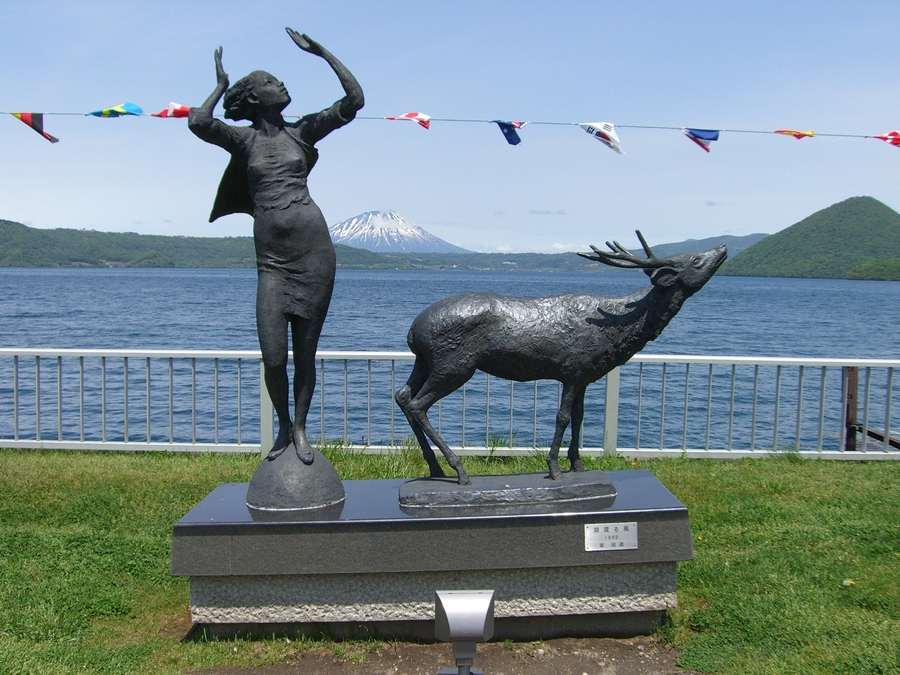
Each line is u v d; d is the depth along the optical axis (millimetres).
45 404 12797
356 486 4547
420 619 3930
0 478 6398
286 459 4180
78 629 4066
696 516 5672
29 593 4355
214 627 3967
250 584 3900
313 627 3979
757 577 4582
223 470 6652
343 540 3828
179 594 4523
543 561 3885
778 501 6020
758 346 23312
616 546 3918
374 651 3902
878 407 13328
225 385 14586
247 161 4152
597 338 4254
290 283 4145
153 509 5789
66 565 4734
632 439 10820
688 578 4625
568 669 3781
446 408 12617
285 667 3758
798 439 7281
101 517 5633
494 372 4363
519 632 4055
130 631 4117
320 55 4184
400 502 4113
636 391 14672
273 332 4125
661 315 4301
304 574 3844
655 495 4234
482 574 3930
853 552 4992
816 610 4160
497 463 6957
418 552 3844
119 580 4633
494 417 12000
